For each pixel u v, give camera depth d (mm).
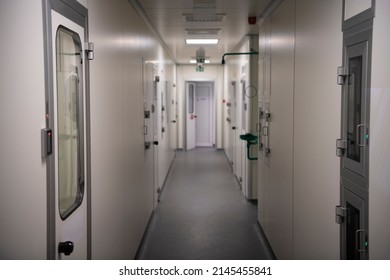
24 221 1266
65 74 1645
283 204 3160
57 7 1498
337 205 1879
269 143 3840
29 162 1293
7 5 1224
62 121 1620
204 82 12125
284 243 3123
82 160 1852
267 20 4016
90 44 1939
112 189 2531
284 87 3145
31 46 1300
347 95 1734
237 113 7070
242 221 4719
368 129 1531
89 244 1972
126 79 3062
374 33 1489
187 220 4758
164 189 6430
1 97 1244
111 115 2494
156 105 5441
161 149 6227
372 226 1551
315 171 2242
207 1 3709
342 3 1792
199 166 8656
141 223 3910
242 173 6254
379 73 1511
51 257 1448
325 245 2061
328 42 1993
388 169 1545
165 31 5316
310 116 2346
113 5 2564
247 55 5562
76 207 1766
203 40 6191
